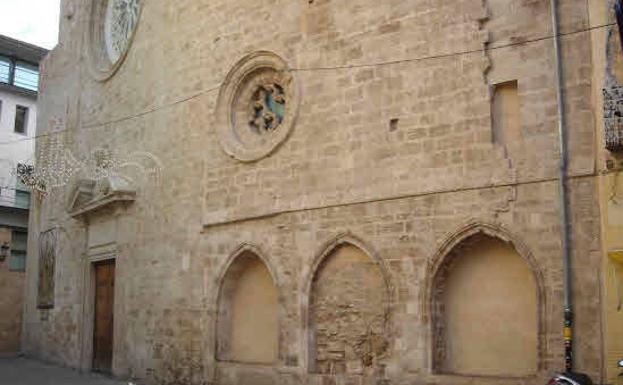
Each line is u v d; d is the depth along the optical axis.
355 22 15.43
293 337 15.50
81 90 26.31
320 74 15.94
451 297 13.62
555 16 12.57
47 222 28.09
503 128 13.24
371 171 14.67
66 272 25.64
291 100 16.61
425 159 13.88
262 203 16.70
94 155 24.39
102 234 23.08
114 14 26.09
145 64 21.78
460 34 13.76
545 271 12.16
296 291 15.65
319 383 14.79
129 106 22.42
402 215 14.03
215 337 17.39
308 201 15.69
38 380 20.44
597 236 11.70
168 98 20.38
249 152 17.22
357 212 14.75
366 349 14.38
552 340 11.93
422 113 14.06
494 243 13.23
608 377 11.13
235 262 17.38
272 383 15.66
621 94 11.42
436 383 13.09
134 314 20.45
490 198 12.94
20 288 31.95
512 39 13.14
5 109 39.78
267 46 17.34
